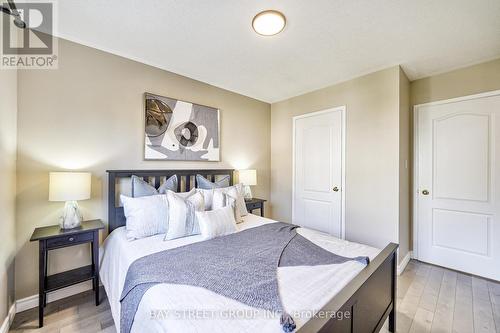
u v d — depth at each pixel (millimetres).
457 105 2609
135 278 1285
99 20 1795
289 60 2459
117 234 1996
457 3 1587
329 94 3189
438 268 2662
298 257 1521
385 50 2240
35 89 1878
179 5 1630
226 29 1915
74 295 2043
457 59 2406
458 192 2596
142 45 2166
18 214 1799
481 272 2443
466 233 2545
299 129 3590
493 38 2018
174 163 2729
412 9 1653
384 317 1486
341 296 1003
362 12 1690
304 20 1786
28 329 1621
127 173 2287
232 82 3080
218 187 2777
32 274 1853
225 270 1319
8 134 1615
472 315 1811
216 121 3156
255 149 3760
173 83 2732
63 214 1884
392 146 2559
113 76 2281
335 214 3111
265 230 2164
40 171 1894
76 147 2066
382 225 2625
